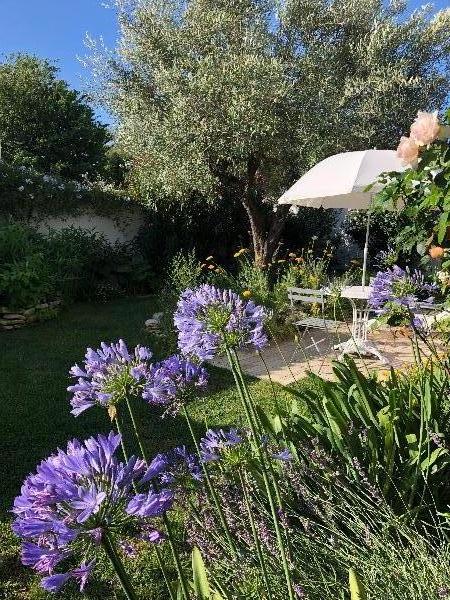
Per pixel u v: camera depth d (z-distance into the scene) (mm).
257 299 8242
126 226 14398
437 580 1822
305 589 1922
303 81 11391
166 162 11367
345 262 14906
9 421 5000
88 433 4715
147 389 1556
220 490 2252
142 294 13367
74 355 7453
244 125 10352
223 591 1836
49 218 13039
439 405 3059
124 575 1060
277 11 11742
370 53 11539
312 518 2520
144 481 1146
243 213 14094
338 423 2777
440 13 12500
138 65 12000
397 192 2875
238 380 1732
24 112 26297
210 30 11156
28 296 9406
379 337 7895
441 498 2777
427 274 3262
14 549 3158
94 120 28031
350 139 11258
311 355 7215
